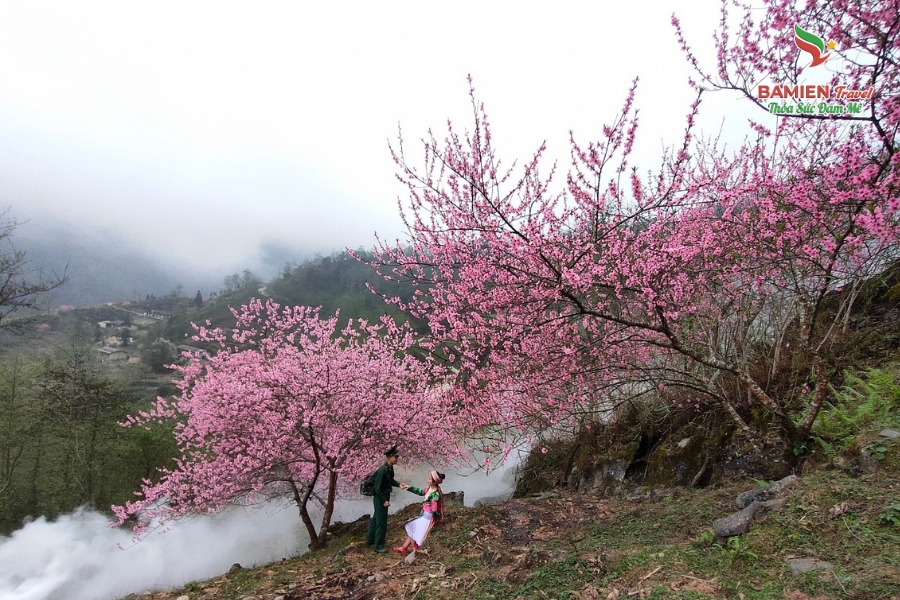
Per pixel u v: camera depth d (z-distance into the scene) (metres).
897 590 2.23
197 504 9.36
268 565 7.46
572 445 9.85
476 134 4.66
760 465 5.62
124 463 15.88
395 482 6.77
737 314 6.44
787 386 6.16
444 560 5.30
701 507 5.02
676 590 2.87
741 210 5.79
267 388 8.65
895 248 4.81
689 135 3.92
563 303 5.51
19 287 11.87
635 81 4.05
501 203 5.26
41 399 16.08
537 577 3.80
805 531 3.07
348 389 8.90
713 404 7.04
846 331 6.34
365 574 5.44
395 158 5.06
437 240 6.09
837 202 3.44
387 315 8.77
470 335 6.79
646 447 8.15
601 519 5.92
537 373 6.27
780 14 3.36
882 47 3.11
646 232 5.33
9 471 15.51
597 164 4.36
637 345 6.80
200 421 9.47
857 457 3.80
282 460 9.13
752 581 2.76
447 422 8.79
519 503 7.46
